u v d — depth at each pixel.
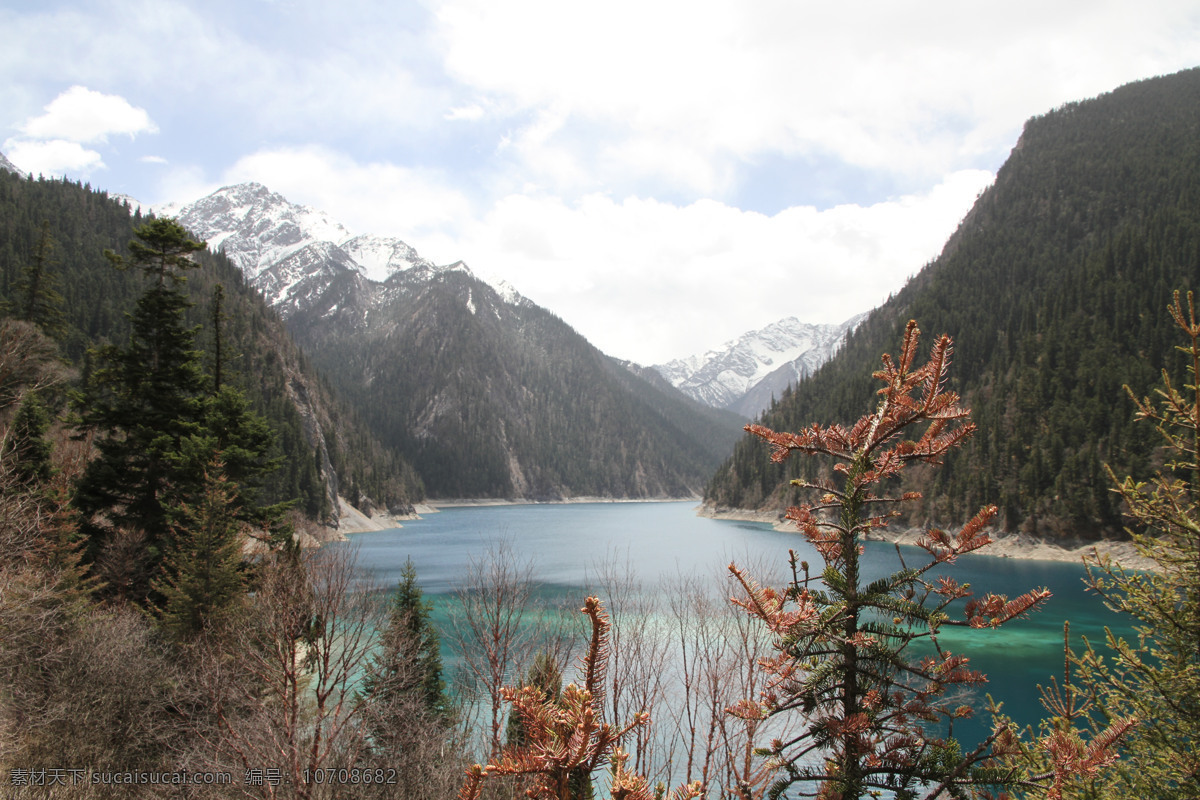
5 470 20.53
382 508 139.25
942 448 4.43
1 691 15.90
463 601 20.98
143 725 17.22
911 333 4.52
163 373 29.67
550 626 22.44
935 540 4.43
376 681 17.61
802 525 4.79
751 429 5.08
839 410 150.00
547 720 2.57
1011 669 32.38
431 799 15.49
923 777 4.11
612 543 81.56
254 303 152.50
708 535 97.94
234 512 24.12
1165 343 108.62
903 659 4.44
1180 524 7.42
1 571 17.16
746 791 4.37
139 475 28.03
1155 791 7.36
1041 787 3.69
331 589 19.17
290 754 15.19
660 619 25.33
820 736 4.25
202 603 21.39
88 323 104.38
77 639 18.05
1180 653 7.49
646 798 2.49
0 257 98.75
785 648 4.40
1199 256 123.06
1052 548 79.69
